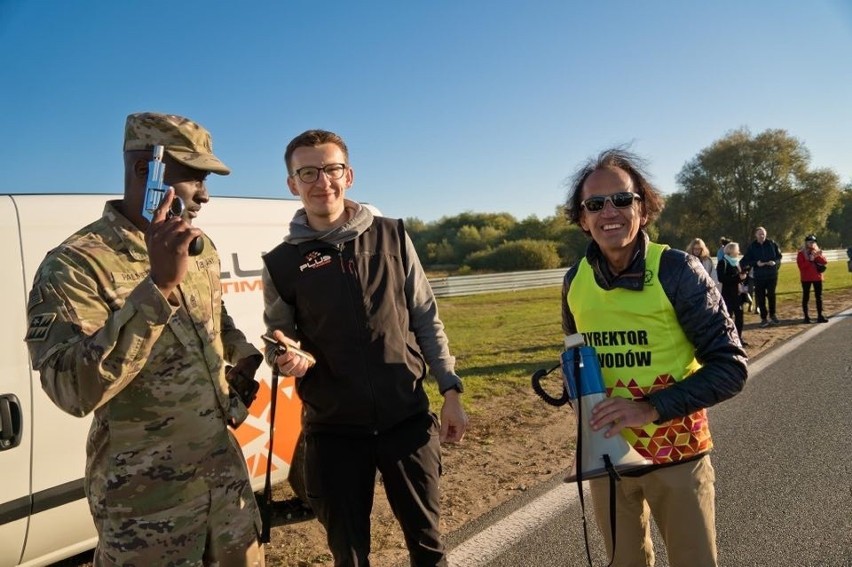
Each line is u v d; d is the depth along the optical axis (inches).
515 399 271.3
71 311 66.6
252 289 156.9
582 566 129.0
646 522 93.7
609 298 86.7
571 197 94.9
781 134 1972.2
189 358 76.8
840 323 450.0
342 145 99.3
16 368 113.4
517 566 129.9
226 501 80.0
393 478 96.3
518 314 650.8
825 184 1921.8
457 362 366.0
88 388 62.5
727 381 78.9
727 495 159.8
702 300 81.7
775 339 395.5
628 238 85.2
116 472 72.3
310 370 97.8
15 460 112.3
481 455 199.5
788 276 1055.0
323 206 96.0
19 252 118.3
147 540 72.9
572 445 205.3
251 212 163.2
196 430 76.6
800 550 130.3
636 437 84.6
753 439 201.8
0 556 112.0
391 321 97.3
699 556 84.4
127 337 63.0
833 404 235.8
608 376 87.1
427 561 97.2
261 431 152.9
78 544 124.0
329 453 95.3
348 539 93.4
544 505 158.4
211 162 75.7
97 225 74.9
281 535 149.3
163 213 65.9
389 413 95.1
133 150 75.0
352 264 96.3
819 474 169.3
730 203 2026.3
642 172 89.1
